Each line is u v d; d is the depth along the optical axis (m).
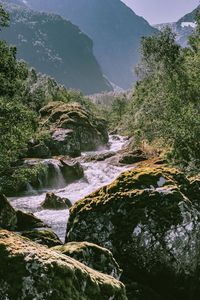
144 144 37.44
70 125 50.41
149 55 55.47
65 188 29.81
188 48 53.09
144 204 10.07
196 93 31.22
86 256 7.37
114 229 10.09
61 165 31.72
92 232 10.32
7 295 4.34
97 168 33.84
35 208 22.55
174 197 10.09
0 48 20.92
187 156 22.92
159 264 9.62
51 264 4.64
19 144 19.53
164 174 11.38
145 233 9.73
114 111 112.44
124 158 34.91
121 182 11.09
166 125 23.98
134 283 9.26
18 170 20.84
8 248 4.68
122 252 9.84
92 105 126.12
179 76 36.19
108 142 61.69
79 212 10.70
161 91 33.25
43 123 50.97
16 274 4.46
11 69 21.64
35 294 4.38
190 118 23.05
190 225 9.83
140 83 70.00
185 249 9.68
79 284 4.83
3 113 18.16
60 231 17.56
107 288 5.21
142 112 31.39
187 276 9.67
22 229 15.04
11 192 26.62
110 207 10.37
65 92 103.12
